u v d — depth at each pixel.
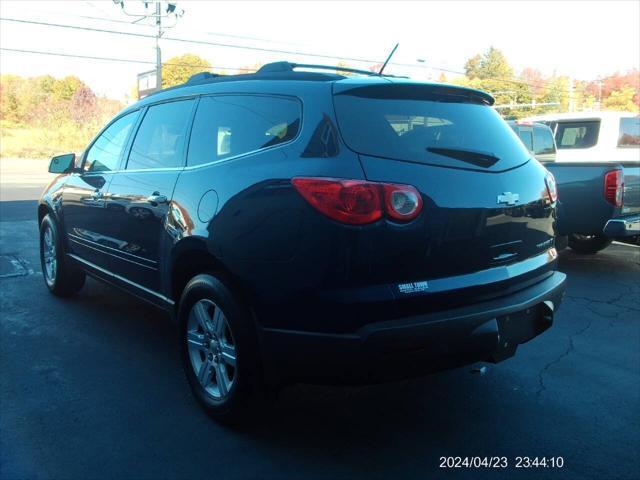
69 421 3.44
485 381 4.09
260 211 3.01
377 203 2.76
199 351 3.61
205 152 3.67
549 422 3.53
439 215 2.92
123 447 3.17
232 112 3.57
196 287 3.43
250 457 3.11
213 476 2.93
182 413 3.56
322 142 2.95
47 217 5.88
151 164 4.21
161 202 3.82
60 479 2.88
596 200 6.57
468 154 3.21
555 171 6.86
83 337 4.81
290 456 3.13
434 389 3.96
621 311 5.74
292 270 2.88
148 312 5.48
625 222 6.52
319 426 3.45
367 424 3.48
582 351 4.68
